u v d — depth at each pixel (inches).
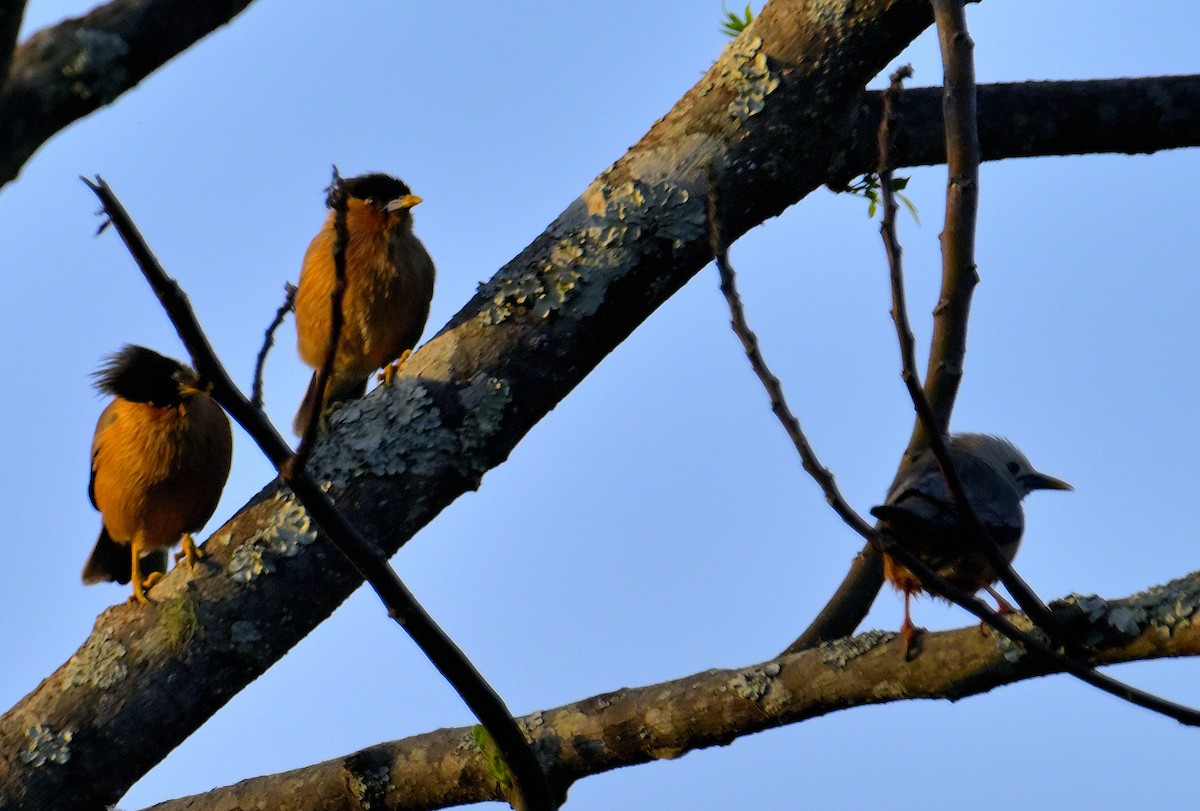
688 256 316.5
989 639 258.2
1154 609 242.2
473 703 265.1
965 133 313.0
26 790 273.7
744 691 286.8
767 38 328.5
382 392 309.3
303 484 230.5
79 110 203.0
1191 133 393.7
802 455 222.2
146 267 204.5
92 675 283.0
